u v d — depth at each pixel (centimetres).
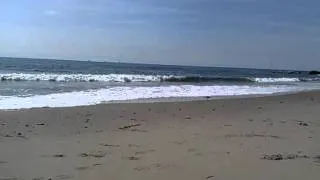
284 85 4425
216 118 1398
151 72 7575
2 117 1248
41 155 777
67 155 780
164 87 3094
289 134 1049
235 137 993
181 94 2466
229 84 4116
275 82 5266
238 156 770
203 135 1026
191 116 1440
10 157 755
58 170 665
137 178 620
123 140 950
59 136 1001
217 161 729
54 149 834
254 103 1978
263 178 621
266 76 7781
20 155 774
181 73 7644
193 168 679
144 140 950
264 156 772
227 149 839
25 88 2453
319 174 646
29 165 696
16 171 657
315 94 2722
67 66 8419
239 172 654
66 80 3562
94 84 3186
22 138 954
